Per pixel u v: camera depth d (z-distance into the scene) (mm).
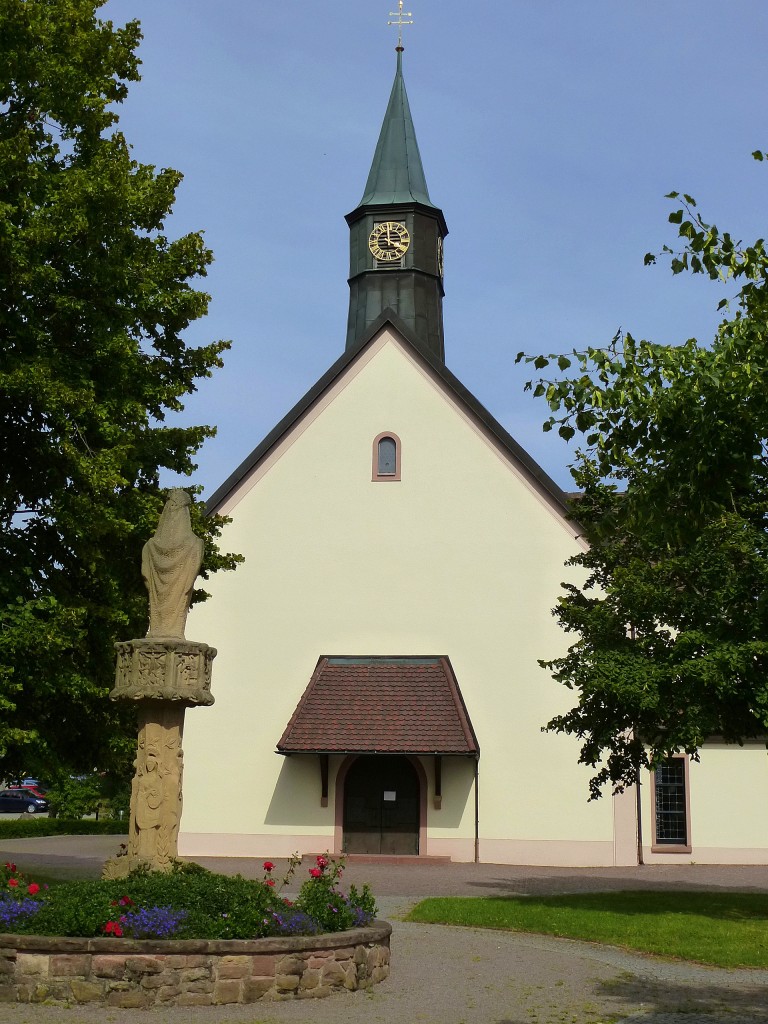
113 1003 9750
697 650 16625
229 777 26922
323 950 10656
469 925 15977
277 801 26641
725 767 26938
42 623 15539
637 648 17641
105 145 17969
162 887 10930
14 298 16234
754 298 9141
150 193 18391
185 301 18641
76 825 38219
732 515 16297
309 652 27484
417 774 26359
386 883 21672
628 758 18812
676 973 12375
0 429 17281
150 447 18438
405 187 32844
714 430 8727
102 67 18250
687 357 8906
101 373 17453
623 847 25750
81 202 16500
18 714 16922
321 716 25906
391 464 28359
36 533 17812
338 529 28062
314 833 26297
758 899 18859
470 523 27719
